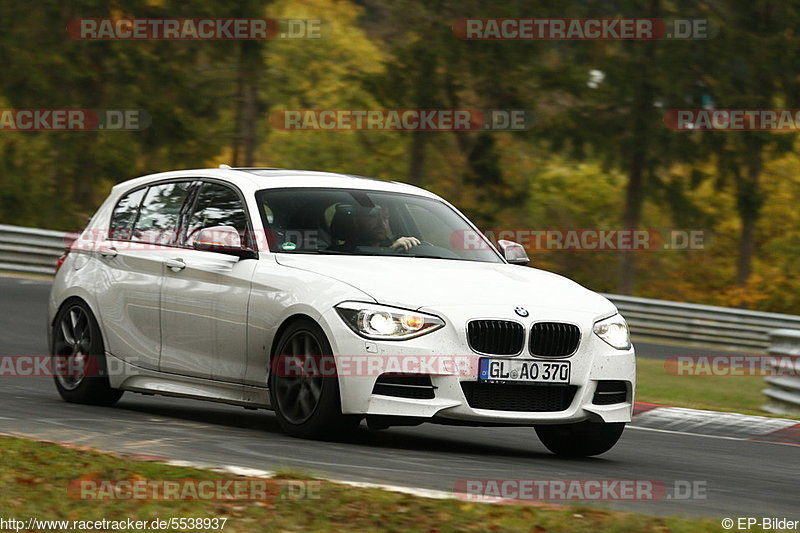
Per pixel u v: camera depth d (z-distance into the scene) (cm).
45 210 11188
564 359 2038
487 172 11412
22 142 11362
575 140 10475
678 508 1634
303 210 2284
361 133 13462
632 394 2145
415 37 10475
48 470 1525
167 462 1639
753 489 1911
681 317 6512
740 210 10894
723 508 1669
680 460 2267
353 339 1984
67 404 2508
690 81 10338
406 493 1491
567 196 14525
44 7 10488
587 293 2209
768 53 10412
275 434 2122
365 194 2386
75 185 10950
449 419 1964
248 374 2166
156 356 2358
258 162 14300
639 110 10312
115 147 10575
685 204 10850
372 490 1491
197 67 11044
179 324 2306
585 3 10700
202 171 2470
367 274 2069
